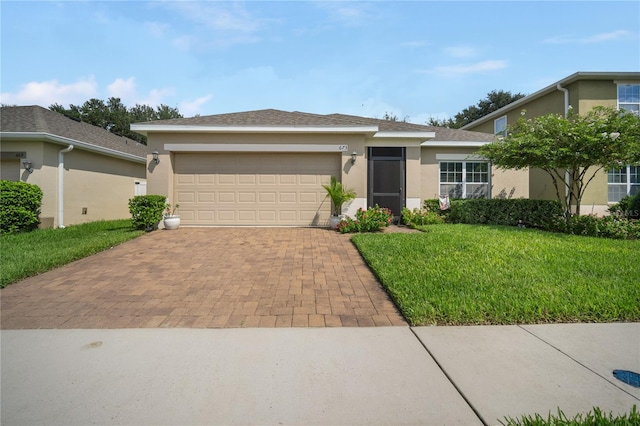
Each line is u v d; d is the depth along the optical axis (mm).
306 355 3324
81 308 4543
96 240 8547
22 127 11797
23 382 2875
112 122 40688
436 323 4023
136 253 7598
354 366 3123
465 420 2424
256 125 11016
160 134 11156
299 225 11570
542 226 10961
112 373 3012
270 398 2664
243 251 7820
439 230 9828
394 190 12969
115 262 6852
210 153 11438
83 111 39906
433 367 3104
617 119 9039
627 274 5469
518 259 6355
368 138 12562
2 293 5078
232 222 11469
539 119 10070
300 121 12094
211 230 10773
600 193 13906
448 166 14297
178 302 4766
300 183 11586
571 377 2922
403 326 3992
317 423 2398
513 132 11352
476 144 13953
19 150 11312
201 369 3078
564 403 2586
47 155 11531
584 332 3789
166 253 7609
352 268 6441
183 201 11445
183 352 3387
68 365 3148
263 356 3307
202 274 6066
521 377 2928
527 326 3951
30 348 3469
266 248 8133
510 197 14414
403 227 11609
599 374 2967
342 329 3910
